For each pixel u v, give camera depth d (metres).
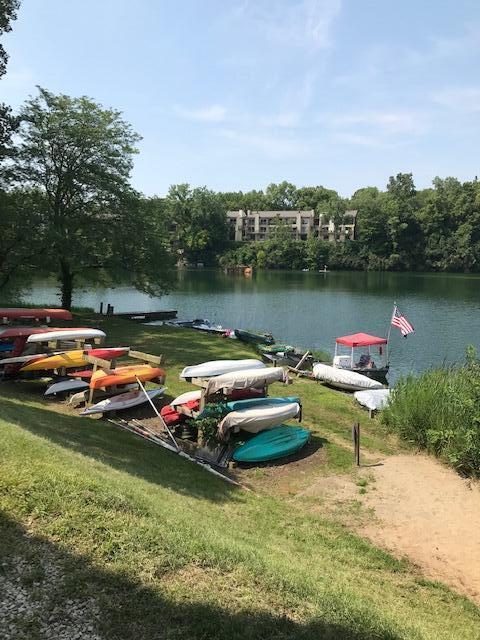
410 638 4.77
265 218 125.12
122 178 26.31
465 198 104.62
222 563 5.16
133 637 3.93
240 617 4.30
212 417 11.72
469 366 14.00
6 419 9.12
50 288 54.22
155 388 14.66
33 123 24.64
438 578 7.38
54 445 7.95
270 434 11.77
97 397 13.02
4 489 5.61
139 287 28.77
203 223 111.44
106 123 25.69
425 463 11.67
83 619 4.04
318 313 42.56
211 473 10.14
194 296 54.97
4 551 4.66
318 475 10.73
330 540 7.96
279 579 5.09
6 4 19.75
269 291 60.34
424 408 12.89
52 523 5.20
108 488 6.29
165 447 11.05
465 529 8.78
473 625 6.13
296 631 4.29
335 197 124.12
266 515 8.52
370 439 13.11
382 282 74.62
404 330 21.92
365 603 5.32
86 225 25.94
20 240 23.06
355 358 26.38
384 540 8.34
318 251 105.38
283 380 12.62
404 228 103.69
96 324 27.16
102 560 4.79
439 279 81.12
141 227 26.84
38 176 25.02
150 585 4.55
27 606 4.09
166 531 5.57
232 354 22.08
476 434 11.05
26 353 15.69
